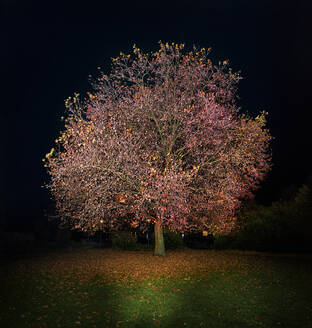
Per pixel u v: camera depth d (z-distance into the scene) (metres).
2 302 8.91
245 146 16.92
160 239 18.14
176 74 17.89
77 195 16.19
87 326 7.27
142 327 7.23
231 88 17.86
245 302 8.98
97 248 23.72
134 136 16.88
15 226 28.34
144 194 14.95
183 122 17.06
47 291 10.13
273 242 19.14
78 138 15.67
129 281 11.52
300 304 8.77
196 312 8.19
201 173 17.30
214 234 20.33
